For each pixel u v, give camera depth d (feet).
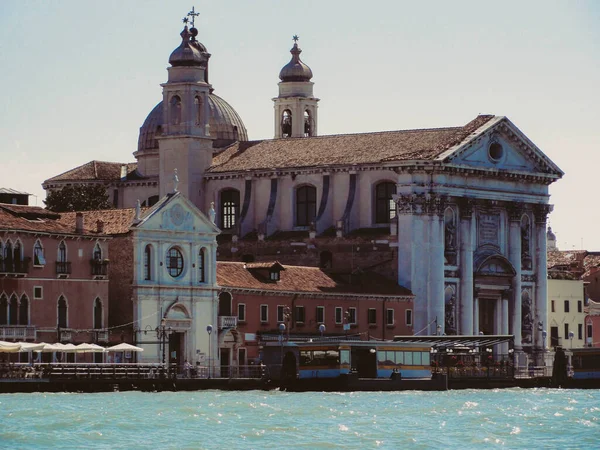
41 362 505.66
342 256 634.02
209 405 426.51
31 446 338.54
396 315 614.75
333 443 347.77
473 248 640.17
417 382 521.24
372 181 634.43
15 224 505.25
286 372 511.40
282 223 652.07
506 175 649.61
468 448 347.56
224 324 560.20
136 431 362.53
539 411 433.07
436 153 622.54
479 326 649.61
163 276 543.80
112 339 533.14
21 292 504.43
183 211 550.77
